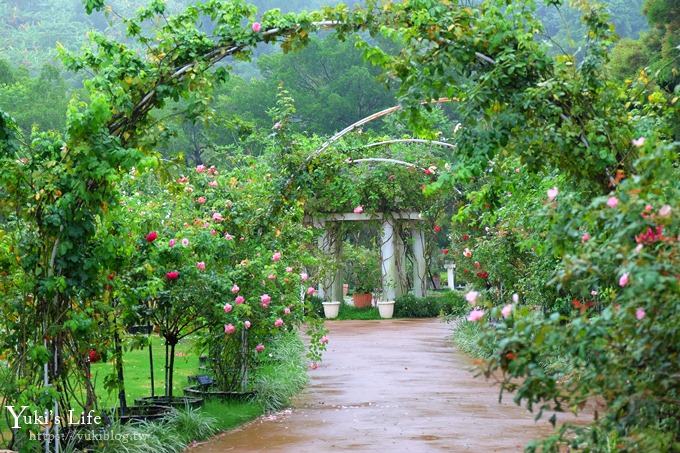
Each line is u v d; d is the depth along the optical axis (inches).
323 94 1306.6
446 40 246.8
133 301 257.8
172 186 269.7
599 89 237.0
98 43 253.9
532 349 143.9
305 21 262.4
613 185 223.1
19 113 1183.6
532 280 403.2
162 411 300.5
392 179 802.8
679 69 339.6
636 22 1381.6
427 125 249.9
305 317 366.9
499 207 374.0
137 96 253.9
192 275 303.3
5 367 251.9
